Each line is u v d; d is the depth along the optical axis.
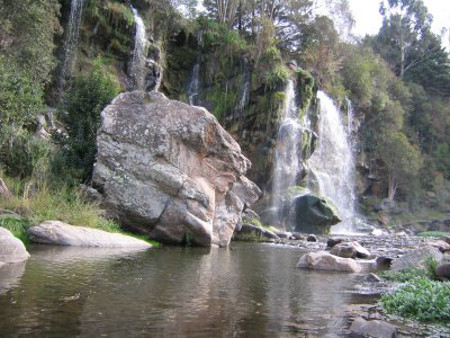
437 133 61.22
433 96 67.06
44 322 3.99
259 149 31.50
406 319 5.00
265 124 31.73
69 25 28.09
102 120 13.45
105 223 11.78
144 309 4.72
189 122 13.61
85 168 14.98
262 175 30.53
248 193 15.54
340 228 38.09
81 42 28.73
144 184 12.86
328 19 44.16
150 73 31.92
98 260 8.14
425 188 55.62
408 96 59.06
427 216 50.66
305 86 33.94
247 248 14.23
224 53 35.25
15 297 4.84
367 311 5.33
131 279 6.46
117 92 17.25
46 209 10.95
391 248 16.97
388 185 51.28
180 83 35.50
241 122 33.09
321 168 37.75
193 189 13.02
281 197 28.03
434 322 4.89
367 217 45.47
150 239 12.94
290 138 31.59
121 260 8.43
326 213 26.17
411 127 60.31
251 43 37.66
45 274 6.29
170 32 34.78
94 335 3.71
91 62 28.86
